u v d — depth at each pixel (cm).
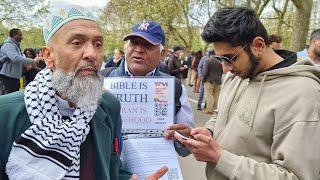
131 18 1945
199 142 203
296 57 214
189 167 496
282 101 197
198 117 1066
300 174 186
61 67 175
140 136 242
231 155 201
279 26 1650
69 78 172
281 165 192
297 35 966
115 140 207
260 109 204
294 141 188
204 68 1091
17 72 873
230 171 197
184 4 2041
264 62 209
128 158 234
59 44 175
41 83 175
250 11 206
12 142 169
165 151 238
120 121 212
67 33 174
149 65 282
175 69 1154
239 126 210
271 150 200
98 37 179
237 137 209
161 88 247
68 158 167
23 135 165
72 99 174
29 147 164
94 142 186
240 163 196
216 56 213
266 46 209
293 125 191
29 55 1192
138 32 275
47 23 179
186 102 279
